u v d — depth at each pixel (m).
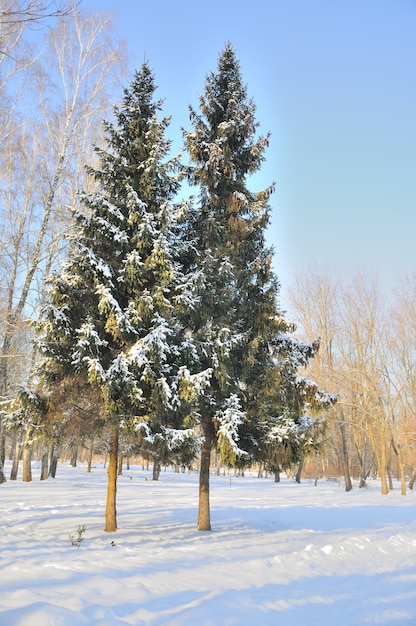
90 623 4.76
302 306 39.28
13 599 5.30
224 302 12.23
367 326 36.88
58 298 10.69
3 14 5.92
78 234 11.52
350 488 35.34
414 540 12.21
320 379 36.75
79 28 21.03
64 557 7.95
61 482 27.61
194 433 10.84
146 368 10.02
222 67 14.62
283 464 12.06
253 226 13.29
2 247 21.33
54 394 11.02
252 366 12.66
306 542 11.11
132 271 10.77
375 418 33.66
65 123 21.14
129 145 12.30
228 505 19.47
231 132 13.57
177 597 6.09
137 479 38.03
